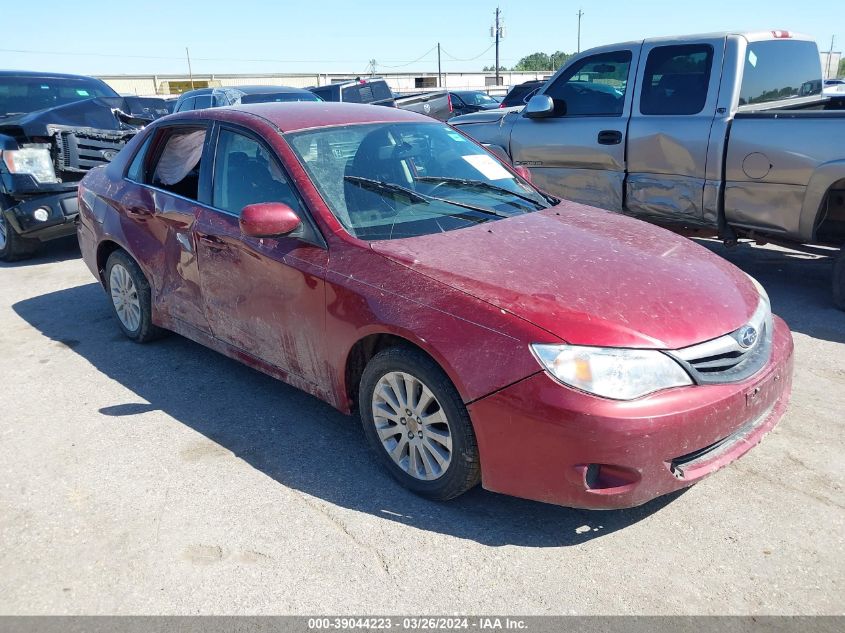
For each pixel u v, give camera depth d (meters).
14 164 7.09
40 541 2.84
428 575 2.58
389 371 3.00
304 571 2.62
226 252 3.72
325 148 3.68
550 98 6.31
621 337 2.56
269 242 3.47
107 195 4.80
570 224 3.56
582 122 6.21
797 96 6.21
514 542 2.76
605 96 6.11
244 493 3.12
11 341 5.18
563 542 2.75
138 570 2.65
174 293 4.29
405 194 3.60
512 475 2.65
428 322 2.78
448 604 2.44
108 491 3.17
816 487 3.03
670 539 2.74
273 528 2.87
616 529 2.82
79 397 4.16
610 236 3.40
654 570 2.58
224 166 3.91
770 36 5.66
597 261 3.04
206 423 3.79
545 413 2.50
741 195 5.27
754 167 5.12
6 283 6.88
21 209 7.12
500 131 6.93
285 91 13.05
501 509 2.97
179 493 3.14
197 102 13.18
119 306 4.99
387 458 3.16
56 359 4.78
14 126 7.27
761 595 2.43
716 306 2.84
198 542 2.80
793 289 5.77
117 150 7.80
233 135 3.91
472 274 2.90
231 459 3.42
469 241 3.23
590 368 2.49
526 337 2.57
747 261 6.66
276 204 3.25
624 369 2.50
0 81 8.54
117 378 4.41
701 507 2.93
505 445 2.62
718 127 5.27
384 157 3.80
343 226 3.30
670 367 2.56
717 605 2.40
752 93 5.50
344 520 2.92
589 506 2.55
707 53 5.43
